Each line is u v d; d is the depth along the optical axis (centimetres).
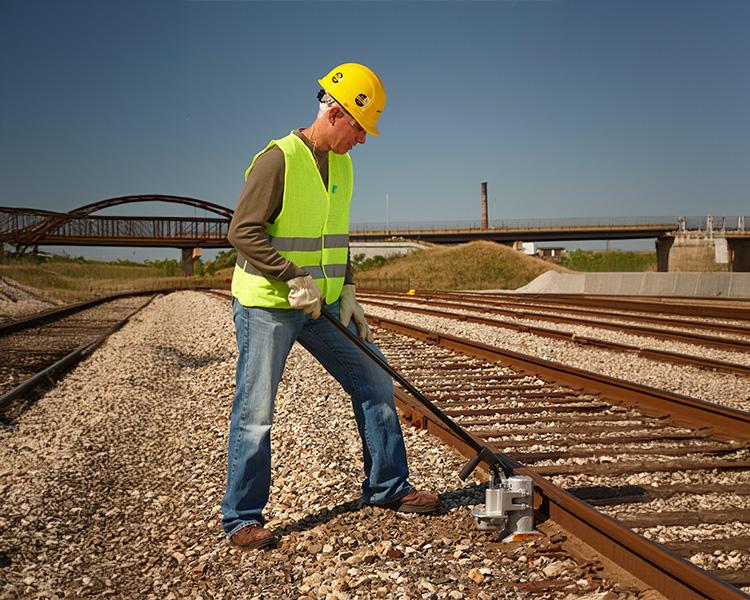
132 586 319
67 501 420
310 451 492
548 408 617
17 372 952
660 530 342
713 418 541
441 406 639
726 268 5544
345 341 370
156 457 524
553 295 2678
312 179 342
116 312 2344
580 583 280
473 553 320
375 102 341
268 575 315
